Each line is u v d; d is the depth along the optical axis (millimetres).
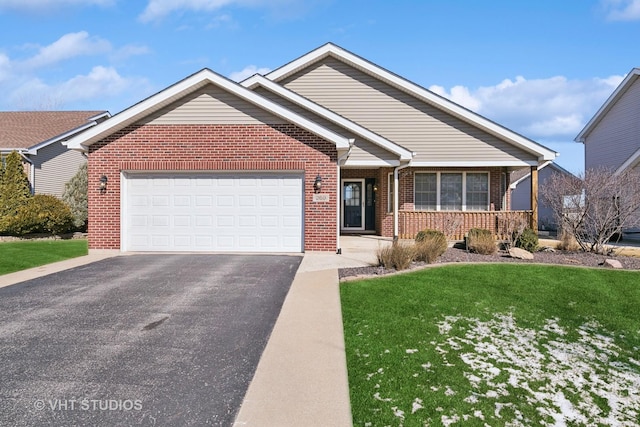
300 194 12234
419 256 10914
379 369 4629
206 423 3535
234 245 12289
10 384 4195
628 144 21656
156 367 4602
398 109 16547
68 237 19047
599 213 12898
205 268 9859
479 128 16250
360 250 13039
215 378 4359
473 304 7152
